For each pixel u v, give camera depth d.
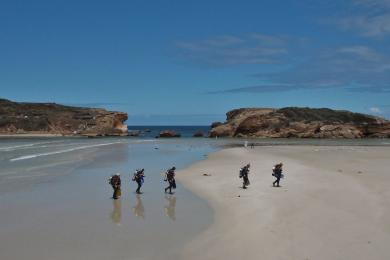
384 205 19.31
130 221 17.64
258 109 140.75
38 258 12.95
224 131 133.25
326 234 14.79
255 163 41.34
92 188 25.98
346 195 22.00
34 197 22.80
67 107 168.75
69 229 16.30
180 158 48.78
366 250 13.05
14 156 49.28
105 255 13.21
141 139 117.75
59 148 66.88
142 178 24.92
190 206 20.62
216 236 15.08
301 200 20.91
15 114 157.25
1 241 14.66
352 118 139.25
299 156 50.72
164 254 13.25
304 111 142.00
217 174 32.53
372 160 45.00
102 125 157.12
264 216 17.69
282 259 12.41
